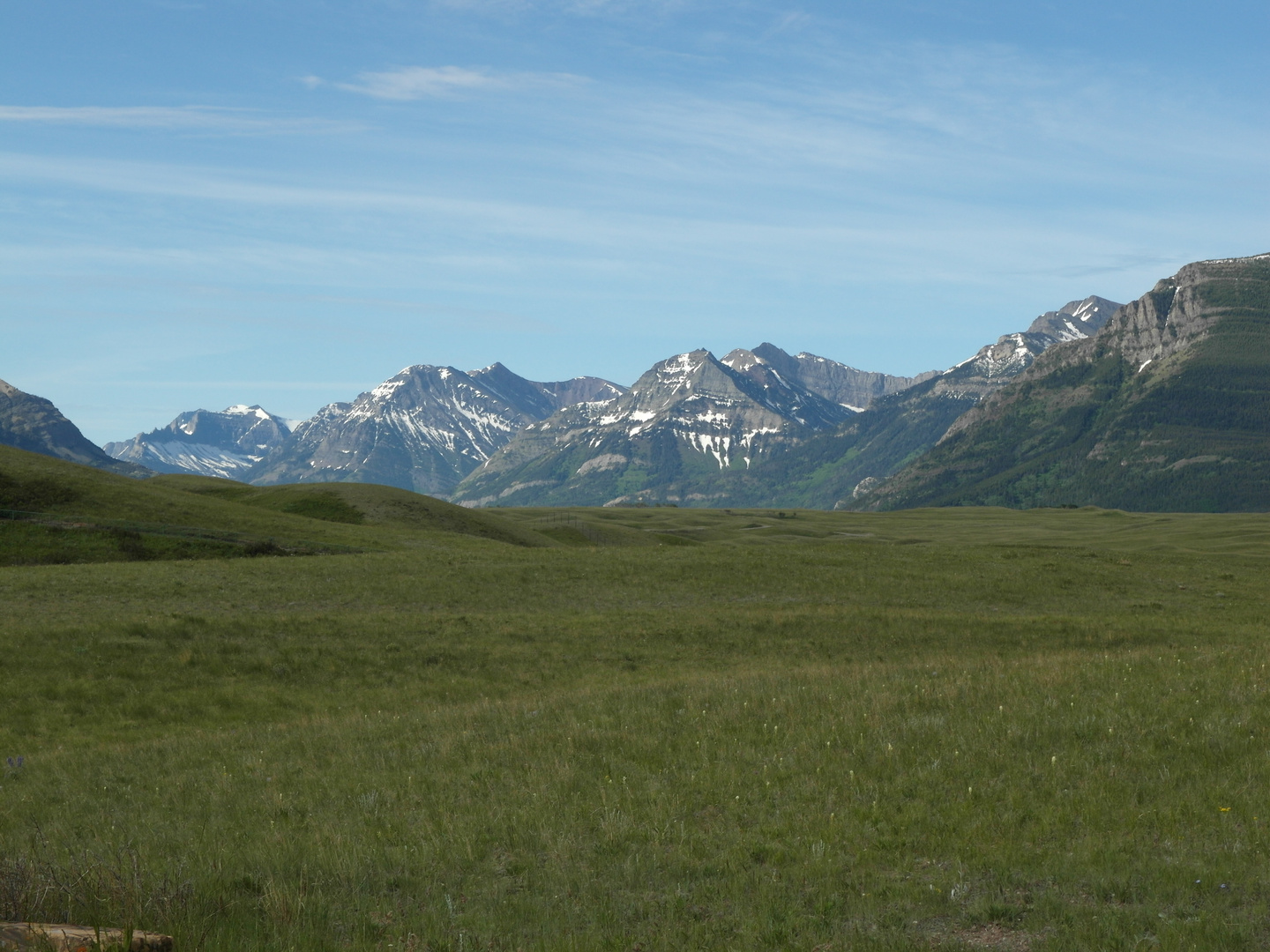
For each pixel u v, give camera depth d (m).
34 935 9.01
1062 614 48.88
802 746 17.95
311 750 22.12
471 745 20.69
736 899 11.61
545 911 11.42
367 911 11.67
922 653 39.41
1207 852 12.05
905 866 12.34
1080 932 10.20
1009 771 15.64
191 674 33.66
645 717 22.05
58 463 95.38
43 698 30.41
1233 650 28.75
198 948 9.72
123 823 16.81
